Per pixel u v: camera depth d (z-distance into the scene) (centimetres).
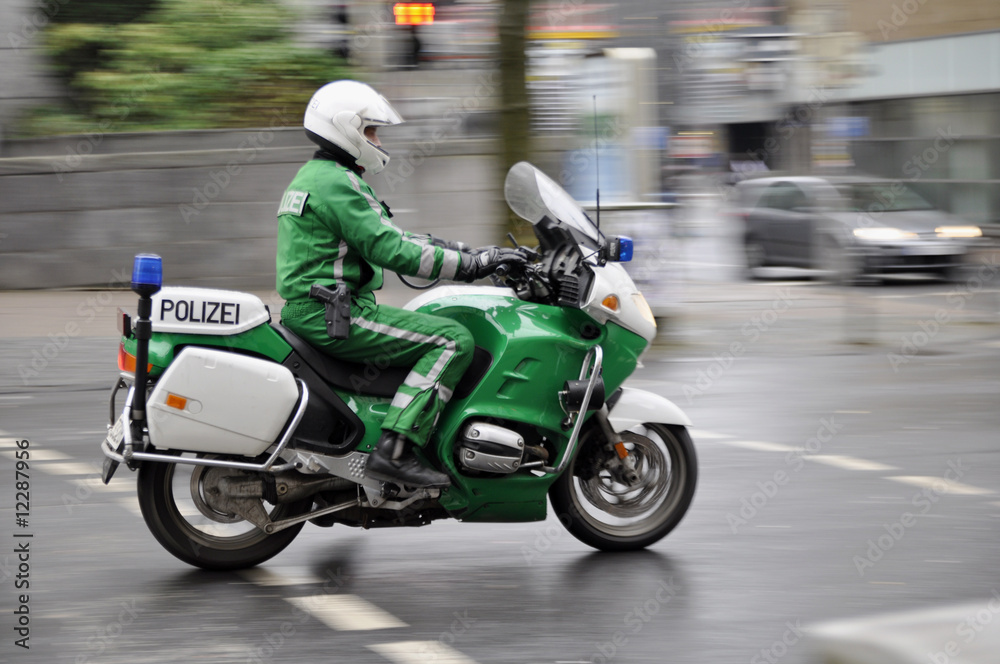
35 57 2617
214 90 2691
